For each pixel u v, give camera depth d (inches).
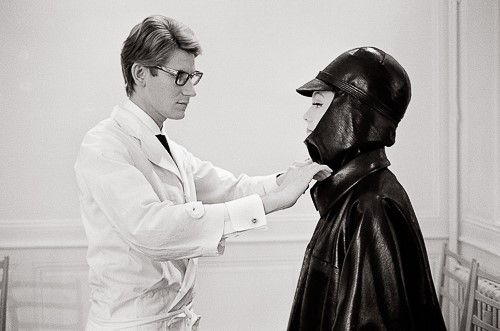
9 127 152.4
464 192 156.4
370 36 158.2
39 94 152.6
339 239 64.9
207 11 155.2
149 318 86.2
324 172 69.4
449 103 159.3
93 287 88.6
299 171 76.4
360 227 62.8
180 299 88.4
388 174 67.2
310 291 66.2
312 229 158.7
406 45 159.0
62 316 154.4
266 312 159.5
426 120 160.6
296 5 156.6
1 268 148.6
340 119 66.7
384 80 66.2
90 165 83.4
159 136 91.4
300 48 157.2
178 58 85.4
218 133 157.2
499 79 146.0
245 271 158.4
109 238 85.6
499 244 139.9
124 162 83.8
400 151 160.7
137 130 87.6
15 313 153.4
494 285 126.0
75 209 154.3
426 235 161.3
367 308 60.7
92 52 152.9
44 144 153.2
